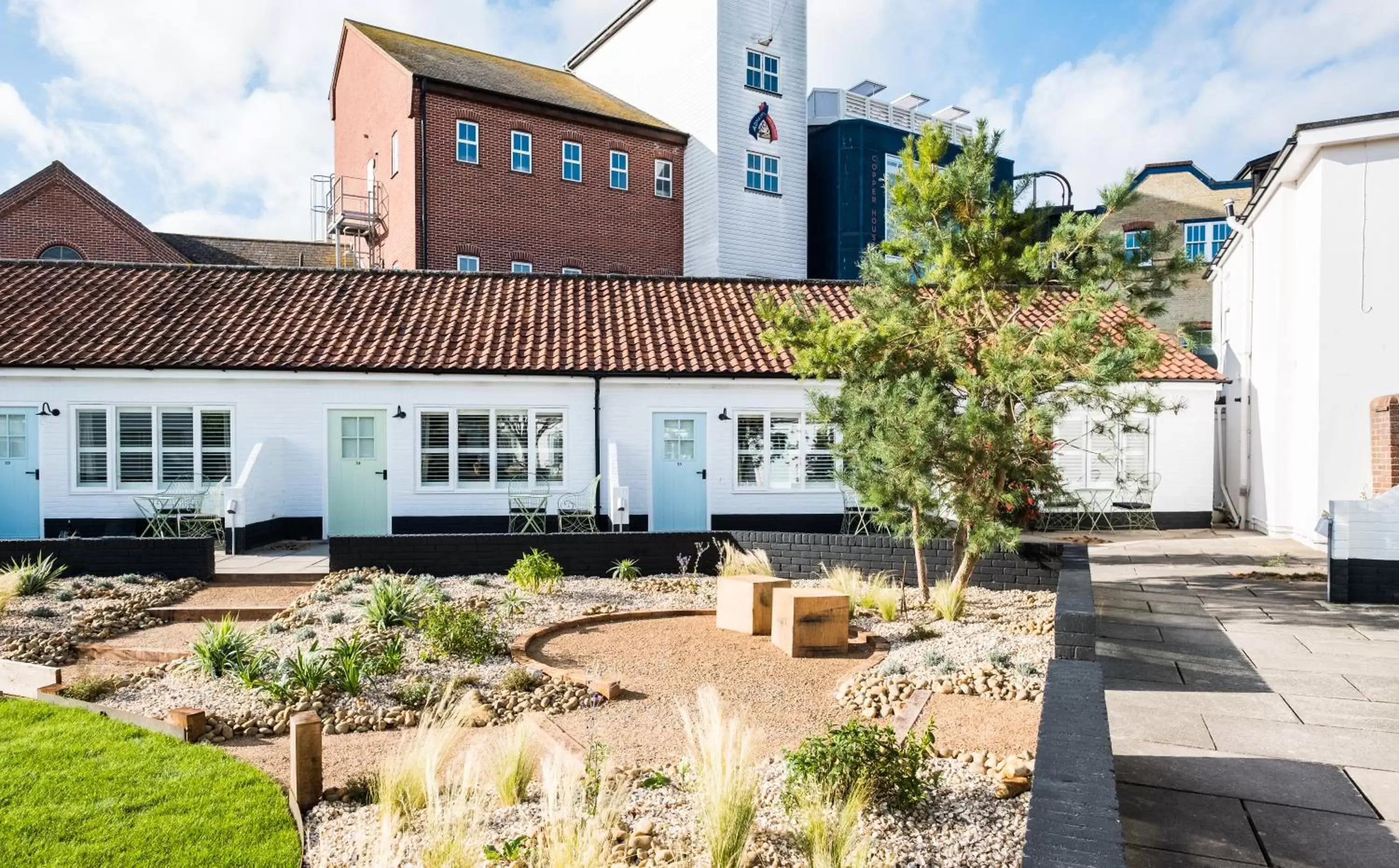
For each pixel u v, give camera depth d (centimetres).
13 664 756
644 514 1675
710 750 467
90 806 524
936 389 961
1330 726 575
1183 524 1795
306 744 516
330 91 3534
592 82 3756
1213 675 696
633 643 904
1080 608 697
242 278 1883
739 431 1705
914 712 652
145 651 872
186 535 1508
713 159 3073
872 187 3353
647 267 3119
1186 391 1786
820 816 418
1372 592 972
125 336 1600
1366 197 1405
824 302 1978
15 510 1528
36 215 2934
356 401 1611
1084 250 986
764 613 946
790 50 3266
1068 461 1777
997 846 415
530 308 1872
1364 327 1411
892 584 1147
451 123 2722
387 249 2948
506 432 1650
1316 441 1450
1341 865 396
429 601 1008
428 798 472
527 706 701
